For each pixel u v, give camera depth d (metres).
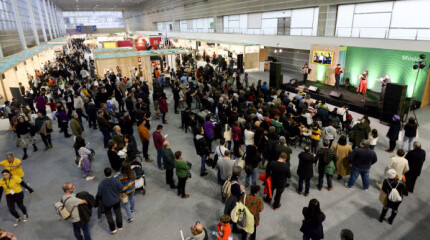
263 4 26.12
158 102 11.76
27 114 10.66
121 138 7.10
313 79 19.34
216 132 9.09
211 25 38.00
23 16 27.44
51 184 7.02
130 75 19.45
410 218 5.48
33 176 7.42
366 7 16.83
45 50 26.77
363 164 6.11
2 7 20.16
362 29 17.36
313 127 7.76
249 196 4.52
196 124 9.81
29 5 30.98
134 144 8.39
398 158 5.76
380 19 16.16
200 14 39.53
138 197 6.34
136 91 12.63
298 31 23.20
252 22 29.16
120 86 14.24
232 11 31.31
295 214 5.65
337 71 16.14
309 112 9.34
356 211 5.72
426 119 11.37
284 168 5.33
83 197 4.66
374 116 11.91
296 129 8.08
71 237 5.17
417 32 14.36
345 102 13.55
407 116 11.26
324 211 5.72
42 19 39.50
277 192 5.60
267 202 6.00
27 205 6.15
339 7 18.67
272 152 6.36
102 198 4.85
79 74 20.25
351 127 9.20
